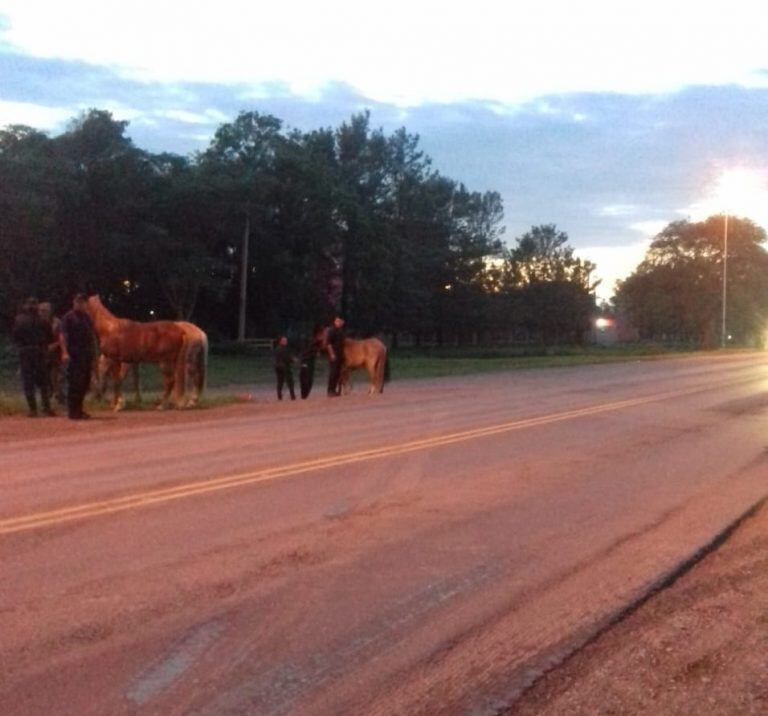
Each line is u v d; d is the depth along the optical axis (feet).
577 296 362.33
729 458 58.08
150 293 237.66
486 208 352.49
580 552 34.58
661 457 57.57
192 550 32.53
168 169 225.15
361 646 24.67
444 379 140.87
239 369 176.76
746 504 44.06
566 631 26.48
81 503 38.81
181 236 224.94
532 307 358.02
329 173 264.31
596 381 130.82
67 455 51.16
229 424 66.18
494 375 152.35
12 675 22.11
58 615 25.94
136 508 38.24
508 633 26.13
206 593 28.12
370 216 281.74
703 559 34.73
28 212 180.45
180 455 51.55
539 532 37.22
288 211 252.21
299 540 34.35
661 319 343.05
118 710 20.53
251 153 254.06
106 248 209.77
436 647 24.85
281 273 252.62
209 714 20.51
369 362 100.27
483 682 22.86
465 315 337.93
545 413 79.51
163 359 75.25
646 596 29.94
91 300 75.05
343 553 32.96
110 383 79.05
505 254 365.81
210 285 229.04
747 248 332.39
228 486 43.11
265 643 24.57
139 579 29.19
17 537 33.42
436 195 334.03
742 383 126.00
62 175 197.26
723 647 26.03
